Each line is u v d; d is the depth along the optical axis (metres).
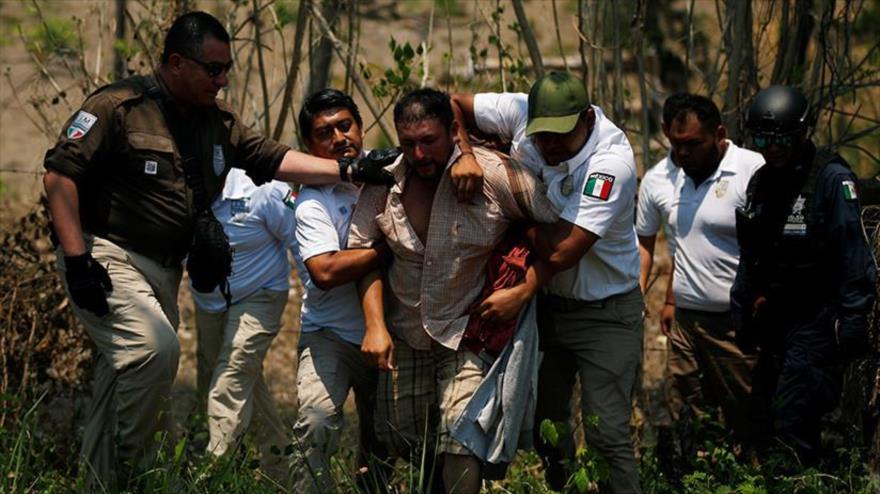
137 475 5.02
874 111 8.35
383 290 4.96
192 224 5.16
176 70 5.01
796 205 5.46
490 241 4.72
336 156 5.22
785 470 5.52
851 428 5.80
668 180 6.24
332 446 5.01
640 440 6.46
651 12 11.00
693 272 6.11
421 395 4.97
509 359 4.76
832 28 8.47
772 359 5.82
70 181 4.93
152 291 5.17
